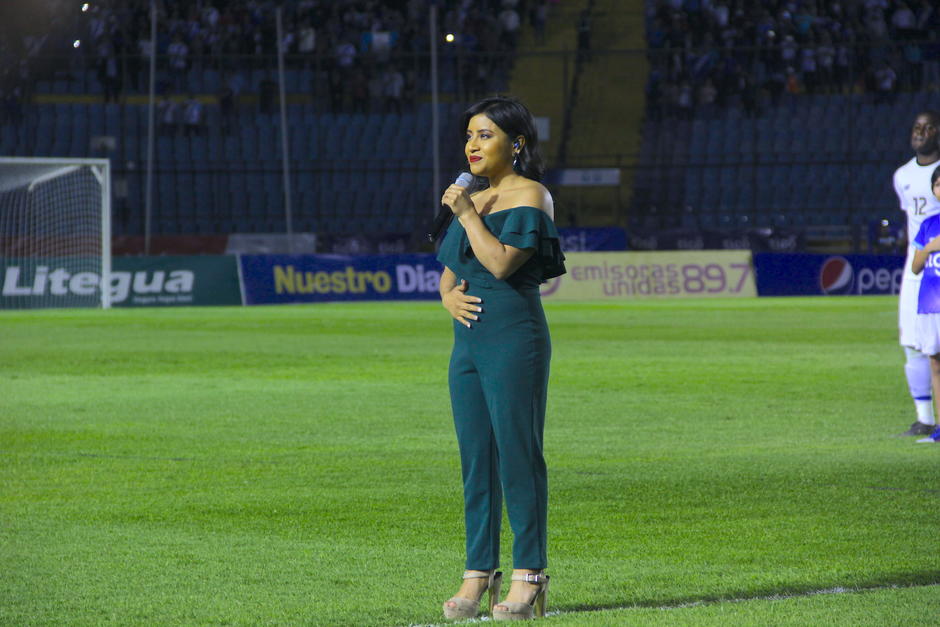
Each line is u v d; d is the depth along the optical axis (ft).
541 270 27.43
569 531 38.83
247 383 88.53
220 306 212.64
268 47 282.77
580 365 100.73
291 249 236.84
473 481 28.25
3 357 110.32
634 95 291.38
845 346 120.57
